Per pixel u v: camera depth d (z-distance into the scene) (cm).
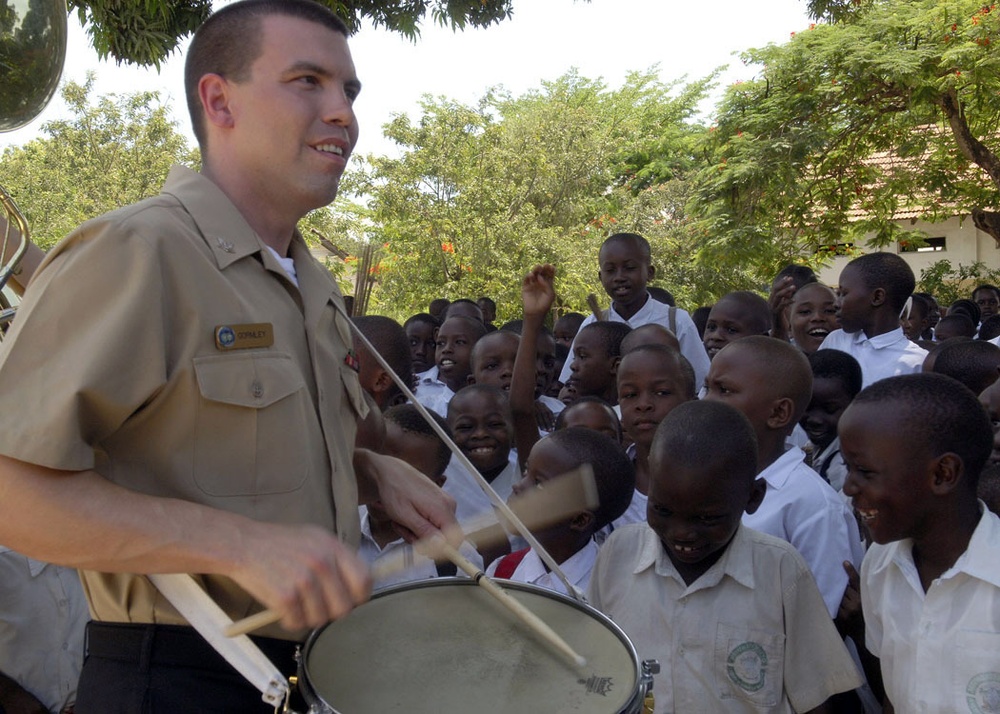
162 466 166
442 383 617
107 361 152
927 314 823
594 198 2302
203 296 167
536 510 201
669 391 370
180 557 148
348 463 195
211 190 179
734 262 1530
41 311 155
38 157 1889
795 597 257
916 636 225
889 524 226
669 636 262
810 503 310
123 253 159
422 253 1892
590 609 197
